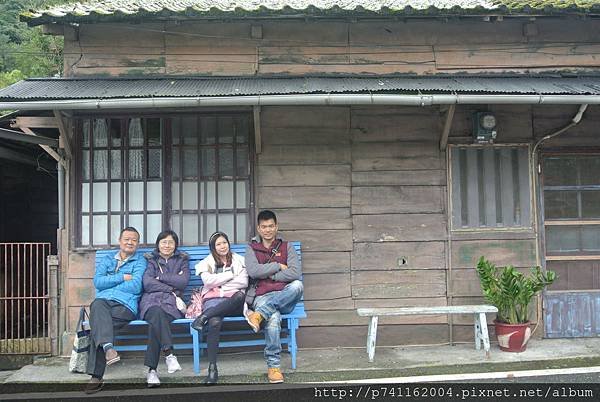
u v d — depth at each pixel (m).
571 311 5.53
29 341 5.30
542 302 5.52
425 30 5.64
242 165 5.45
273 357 4.36
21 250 6.83
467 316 5.45
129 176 5.39
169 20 5.20
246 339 5.18
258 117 5.03
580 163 5.68
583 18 5.42
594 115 5.65
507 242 5.52
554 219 5.63
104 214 5.38
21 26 21.08
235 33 5.55
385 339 5.40
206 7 5.53
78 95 4.61
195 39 5.52
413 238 5.48
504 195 5.57
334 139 5.49
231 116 5.41
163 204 5.37
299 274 4.77
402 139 5.53
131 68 5.48
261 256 4.80
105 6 5.63
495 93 4.69
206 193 5.42
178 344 5.08
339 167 5.48
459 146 5.54
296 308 4.84
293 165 5.46
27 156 7.07
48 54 15.83
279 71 5.55
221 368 4.75
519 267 5.51
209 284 4.63
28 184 7.77
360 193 5.48
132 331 5.07
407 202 5.50
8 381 4.51
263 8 5.05
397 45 5.63
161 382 4.39
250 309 4.60
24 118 5.14
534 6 5.27
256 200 5.41
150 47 5.51
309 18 5.25
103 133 5.41
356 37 5.61
